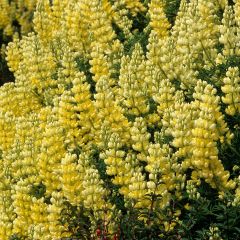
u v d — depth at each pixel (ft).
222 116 16.30
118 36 26.32
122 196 17.29
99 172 17.90
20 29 38.24
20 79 23.15
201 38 19.60
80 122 19.21
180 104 17.30
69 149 18.38
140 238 15.58
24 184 17.25
